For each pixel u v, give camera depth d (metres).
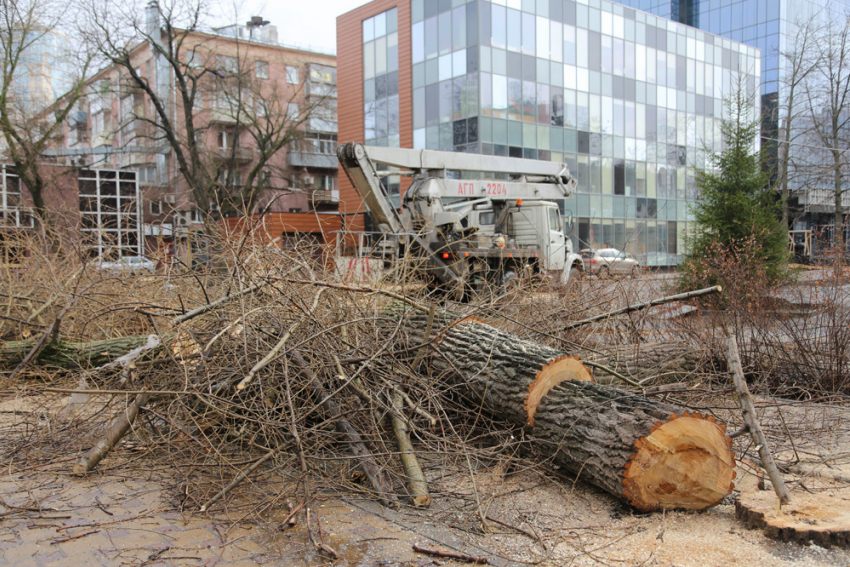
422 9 26.39
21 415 4.74
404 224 12.35
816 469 3.79
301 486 3.54
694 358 5.82
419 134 27.05
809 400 5.38
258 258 4.50
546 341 5.85
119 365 3.79
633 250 10.91
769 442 4.38
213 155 27.20
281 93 33.28
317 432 3.70
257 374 3.77
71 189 19.48
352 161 11.80
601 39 28.09
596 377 5.14
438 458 4.08
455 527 3.13
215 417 3.94
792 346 6.03
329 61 41.53
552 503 3.45
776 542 2.86
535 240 14.13
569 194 15.30
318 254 5.80
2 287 6.39
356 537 2.99
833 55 20.67
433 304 4.27
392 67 27.98
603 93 28.30
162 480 3.72
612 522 3.17
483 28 24.33
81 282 6.35
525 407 3.80
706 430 3.17
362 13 29.00
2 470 3.85
